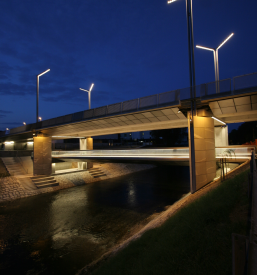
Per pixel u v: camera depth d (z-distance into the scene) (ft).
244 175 32.73
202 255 16.21
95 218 59.57
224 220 20.83
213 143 59.26
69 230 51.90
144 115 66.39
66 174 113.91
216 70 68.85
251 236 12.71
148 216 59.62
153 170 161.17
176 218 30.14
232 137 211.00
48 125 100.58
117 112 70.08
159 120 67.87
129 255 25.59
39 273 34.68
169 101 58.08
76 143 238.27
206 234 19.16
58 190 95.91
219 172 64.44
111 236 47.78
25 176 103.35
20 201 78.59
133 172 150.20
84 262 37.45
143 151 75.00
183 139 227.81
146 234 30.99
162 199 77.61
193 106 55.16
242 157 58.34
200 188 54.60
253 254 10.93
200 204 30.01
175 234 23.09
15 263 37.88
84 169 128.06
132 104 66.13
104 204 72.79
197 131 55.36
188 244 19.03
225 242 16.48
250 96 46.93
